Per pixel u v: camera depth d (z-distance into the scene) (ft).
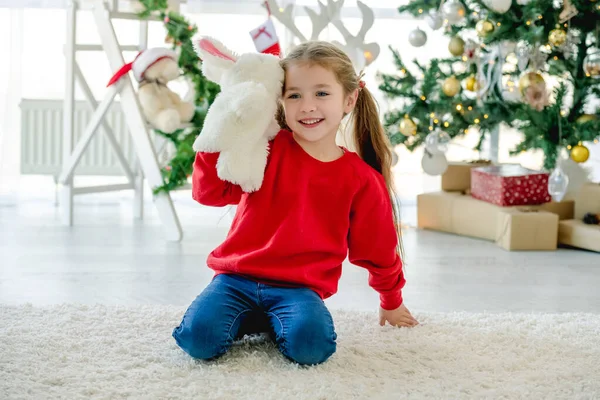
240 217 5.41
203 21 11.82
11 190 12.10
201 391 4.53
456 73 10.47
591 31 9.64
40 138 12.11
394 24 11.98
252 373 4.85
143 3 9.94
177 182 9.68
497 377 4.89
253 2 11.74
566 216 10.42
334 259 5.43
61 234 9.91
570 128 9.42
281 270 5.25
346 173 5.43
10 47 11.79
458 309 6.93
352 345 5.44
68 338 5.41
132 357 5.09
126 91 9.82
